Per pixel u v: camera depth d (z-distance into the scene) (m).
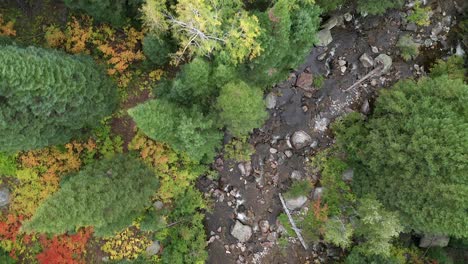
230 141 20.38
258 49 14.53
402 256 20.05
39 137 15.19
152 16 14.32
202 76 14.70
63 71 14.02
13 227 18.23
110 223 16.06
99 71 16.92
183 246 19.42
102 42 18.48
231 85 14.28
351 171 20.48
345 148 20.52
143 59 18.56
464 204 16.02
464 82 19.78
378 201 18.00
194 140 15.50
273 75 17.55
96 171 15.55
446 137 16.53
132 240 19.22
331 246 20.50
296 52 17.00
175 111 15.27
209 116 16.19
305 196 20.59
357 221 19.36
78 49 18.12
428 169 17.08
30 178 18.08
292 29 15.85
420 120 17.38
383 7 19.53
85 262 18.81
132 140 18.55
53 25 18.39
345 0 19.98
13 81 12.66
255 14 15.26
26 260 18.50
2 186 18.17
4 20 18.11
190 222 19.97
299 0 15.70
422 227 17.62
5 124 13.52
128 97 19.02
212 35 14.30
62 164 18.30
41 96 13.71
